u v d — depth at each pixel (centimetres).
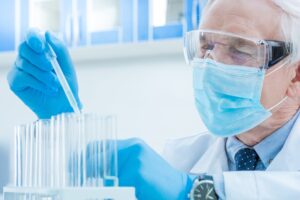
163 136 182
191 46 104
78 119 63
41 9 180
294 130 102
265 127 102
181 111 181
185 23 163
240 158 105
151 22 168
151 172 69
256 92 98
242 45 96
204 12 104
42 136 65
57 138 63
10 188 63
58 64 97
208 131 117
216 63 99
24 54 97
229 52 98
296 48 96
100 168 61
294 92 101
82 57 185
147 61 186
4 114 196
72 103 96
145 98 186
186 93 181
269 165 99
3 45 184
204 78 101
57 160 63
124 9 171
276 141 102
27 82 99
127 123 186
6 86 197
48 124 65
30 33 97
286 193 78
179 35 165
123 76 189
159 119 183
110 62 190
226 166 109
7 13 183
